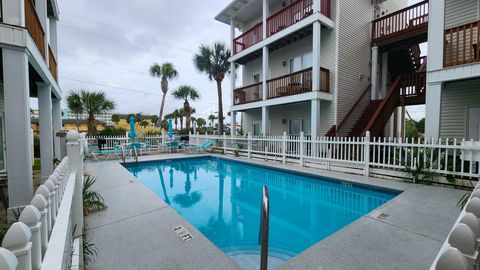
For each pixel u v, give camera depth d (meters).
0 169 6.99
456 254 0.80
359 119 11.02
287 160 9.55
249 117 15.74
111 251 2.79
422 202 4.45
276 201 5.96
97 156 11.60
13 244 0.82
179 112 37.78
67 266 1.57
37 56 4.76
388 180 6.40
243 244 3.80
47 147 6.38
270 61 13.59
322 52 11.07
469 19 7.30
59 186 1.93
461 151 5.39
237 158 11.17
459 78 5.96
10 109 3.90
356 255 2.69
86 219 3.74
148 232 3.29
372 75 11.62
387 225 3.47
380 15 12.86
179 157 11.60
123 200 4.72
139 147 12.31
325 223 4.64
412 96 10.01
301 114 12.32
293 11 10.82
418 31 9.90
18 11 3.89
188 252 2.78
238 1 13.03
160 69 26.36
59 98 8.68
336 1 10.46
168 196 6.48
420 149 6.02
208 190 7.05
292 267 2.48
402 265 2.49
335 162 7.83
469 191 5.15
